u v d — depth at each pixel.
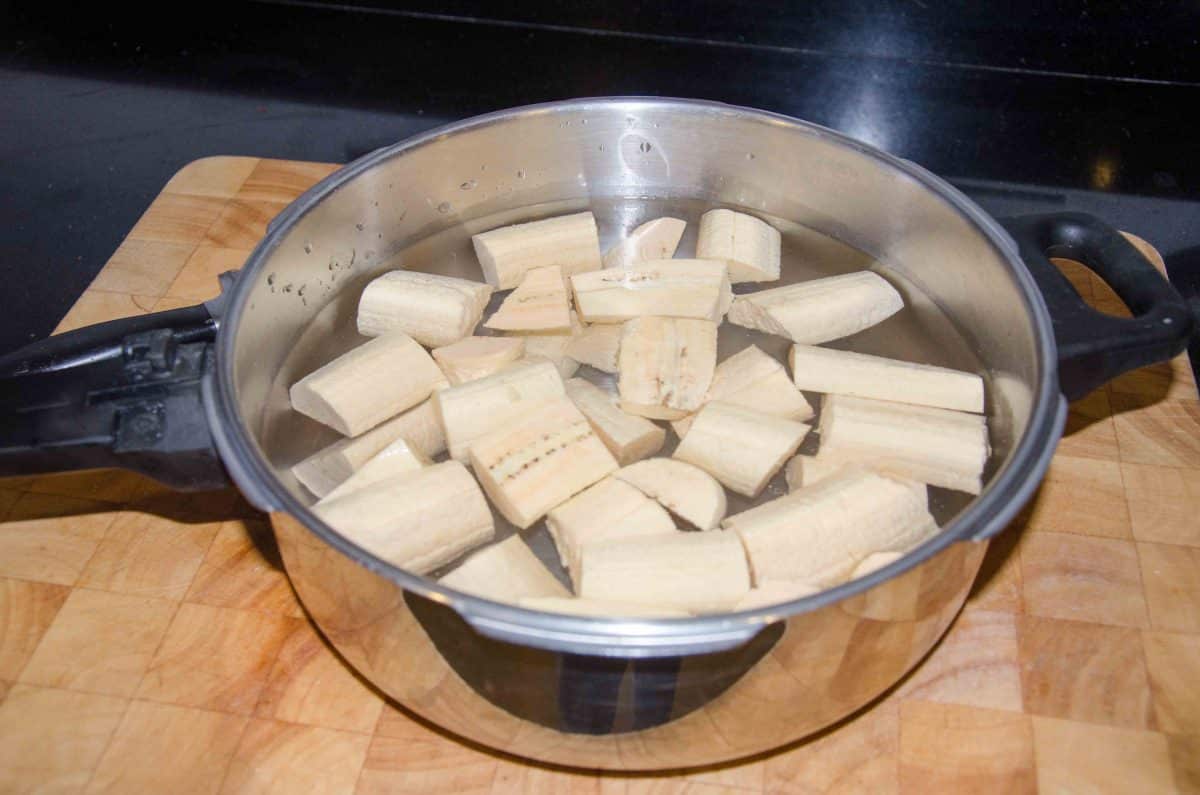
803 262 1.20
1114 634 0.95
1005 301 0.93
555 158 1.17
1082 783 0.86
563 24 1.78
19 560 1.00
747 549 0.83
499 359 1.06
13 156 1.59
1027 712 0.90
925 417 0.97
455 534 0.89
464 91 1.69
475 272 1.21
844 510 0.85
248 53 1.75
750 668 0.72
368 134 1.62
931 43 1.70
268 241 0.95
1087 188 1.54
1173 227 1.48
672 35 1.77
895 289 1.12
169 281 1.25
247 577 0.99
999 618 0.96
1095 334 0.85
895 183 1.06
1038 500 1.05
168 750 0.88
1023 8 1.65
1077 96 1.67
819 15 1.71
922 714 0.90
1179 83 1.68
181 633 0.96
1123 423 1.11
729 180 1.18
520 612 0.66
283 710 0.91
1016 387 0.92
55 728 0.89
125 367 0.82
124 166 1.58
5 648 0.94
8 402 0.82
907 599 0.72
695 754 0.81
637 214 1.23
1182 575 0.99
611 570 0.81
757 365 1.04
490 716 0.79
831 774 0.87
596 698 0.74
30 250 1.46
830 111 1.64
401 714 0.91
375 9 1.81
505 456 0.92
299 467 1.00
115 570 1.00
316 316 1.08
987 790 0.86
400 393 1.02
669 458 1.00
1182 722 0.89
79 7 1.82
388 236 1.13
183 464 0.80
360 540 0.85
